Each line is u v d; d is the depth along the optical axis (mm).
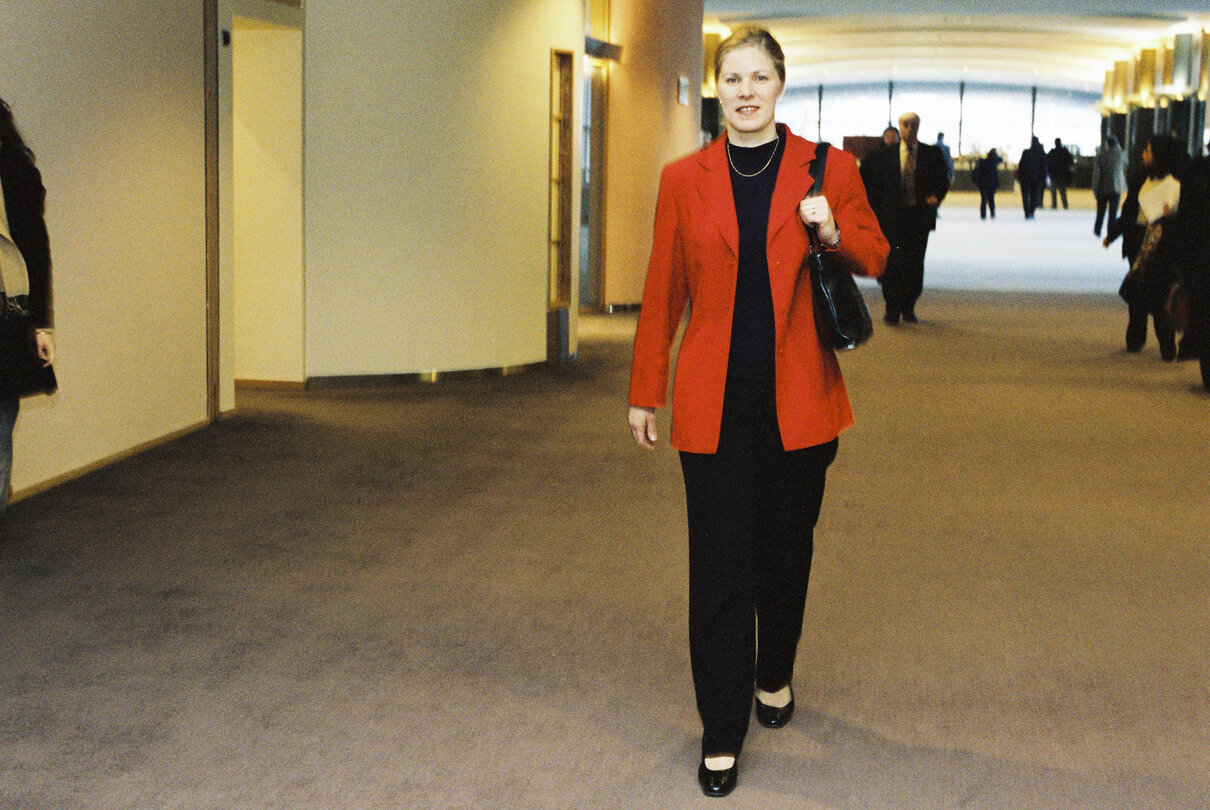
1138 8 29406
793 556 3486
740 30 3230
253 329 9258
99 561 5129
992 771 3383
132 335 6973
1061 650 4273
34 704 3734
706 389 3279
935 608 4676
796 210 3215
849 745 3541
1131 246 11641
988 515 5957
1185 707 3812
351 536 5539
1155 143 10789
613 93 14195
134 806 3121
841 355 10984
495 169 9719
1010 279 18656
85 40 6422
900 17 32719
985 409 8594
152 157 7105
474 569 5098
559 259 10680
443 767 3359
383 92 9156
